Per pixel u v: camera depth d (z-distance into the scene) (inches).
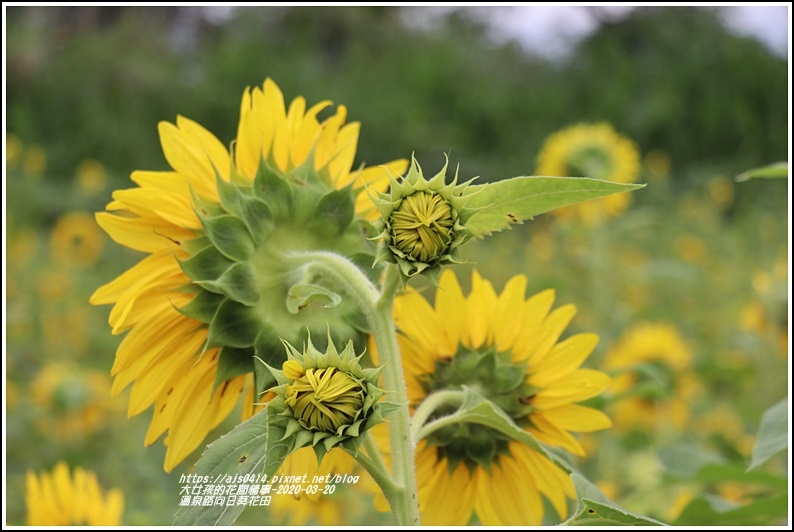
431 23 553.9
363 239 52.4
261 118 53.6
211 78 485.4
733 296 257.3
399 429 44.1
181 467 140.6
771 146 448.5
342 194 51.9
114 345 230.8
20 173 377.4
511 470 57.0
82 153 437.4
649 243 310.2
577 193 42.2
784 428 60.0
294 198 51.3
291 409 41.8
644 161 455.5
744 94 462.9
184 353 50.3
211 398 50.4
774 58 473.7
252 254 49.9
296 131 54.2
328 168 53.6
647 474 120.4
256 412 50.0
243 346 49.4
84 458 152.7
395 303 57.6
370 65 517.3
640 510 92.4
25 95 451.8
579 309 213.6
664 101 467.8
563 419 57.3
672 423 139.9
